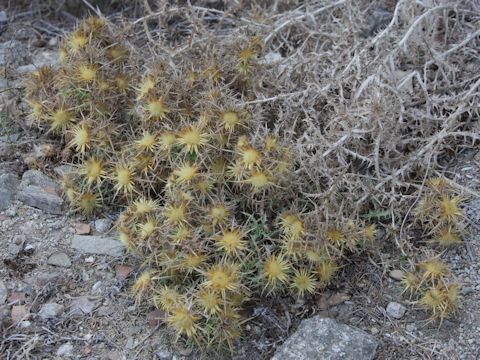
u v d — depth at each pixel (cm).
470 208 94
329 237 85
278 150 86
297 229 83
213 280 79
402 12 105
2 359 83
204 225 84
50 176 101
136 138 95
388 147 92
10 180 100
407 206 92
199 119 89
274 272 82
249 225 87
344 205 90
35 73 104
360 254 91
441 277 84
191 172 86
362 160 94
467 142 100
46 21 130
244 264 84
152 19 122
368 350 82
